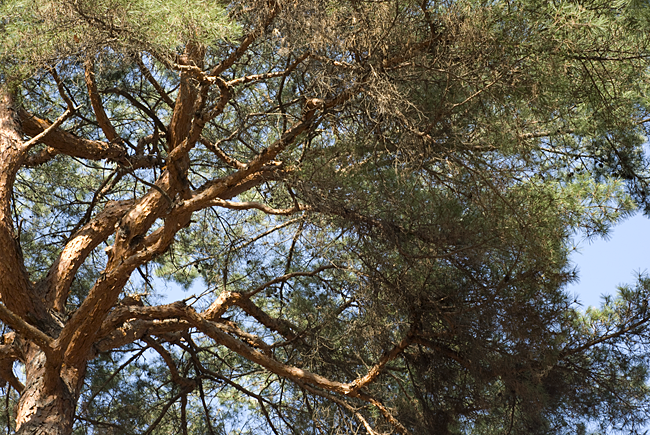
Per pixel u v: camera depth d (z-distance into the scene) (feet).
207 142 25.39
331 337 27.25
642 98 21.27
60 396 21.53
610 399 26.76
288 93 26.08
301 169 21.79
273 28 17.78
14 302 22.47
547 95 16.75
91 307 18.89
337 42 16.93
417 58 17.40
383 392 28.14
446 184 20.92
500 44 15.94
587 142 26.73
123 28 14.57
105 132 25.73
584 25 14.79
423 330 24.47
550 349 23.54
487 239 21.49
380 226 22.71
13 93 23.22
